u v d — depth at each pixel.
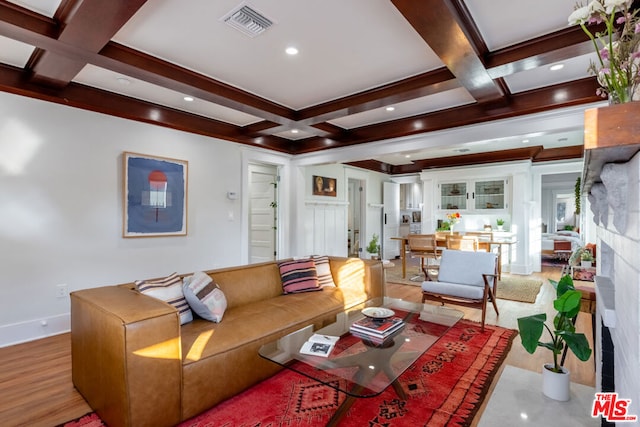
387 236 8.61
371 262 3.61
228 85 3.13
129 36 2.29
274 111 3.63
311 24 2.15
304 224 5.77
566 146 6.13
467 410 1.95
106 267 3.44
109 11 1.83
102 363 1.77
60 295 3.14
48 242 3.07
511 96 3.39
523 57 2.35
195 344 1.99
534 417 1.90
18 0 1.90
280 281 3.30
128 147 3.61
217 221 4.52
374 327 2.19
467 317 3.74
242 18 2.08
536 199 6.68
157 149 3.87
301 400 2.05
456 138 3.91
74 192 3.22
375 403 2.03
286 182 5.60
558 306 1.98
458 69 2.50
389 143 4.48
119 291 2.16
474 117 3.65
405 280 5.83
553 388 2.07
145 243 3.75
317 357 1.89
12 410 1.95
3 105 2.83
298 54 2.55
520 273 6.41
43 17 2.02
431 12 1.83
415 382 2.28
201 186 4.33
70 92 3.13
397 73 2.89
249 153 4.95
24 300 2.95
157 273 3.86
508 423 1.85
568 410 1.96
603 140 0.79
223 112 4.06
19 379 2.30
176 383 1.77
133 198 3.62
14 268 2.90
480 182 7.13
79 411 1.94
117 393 1.65
